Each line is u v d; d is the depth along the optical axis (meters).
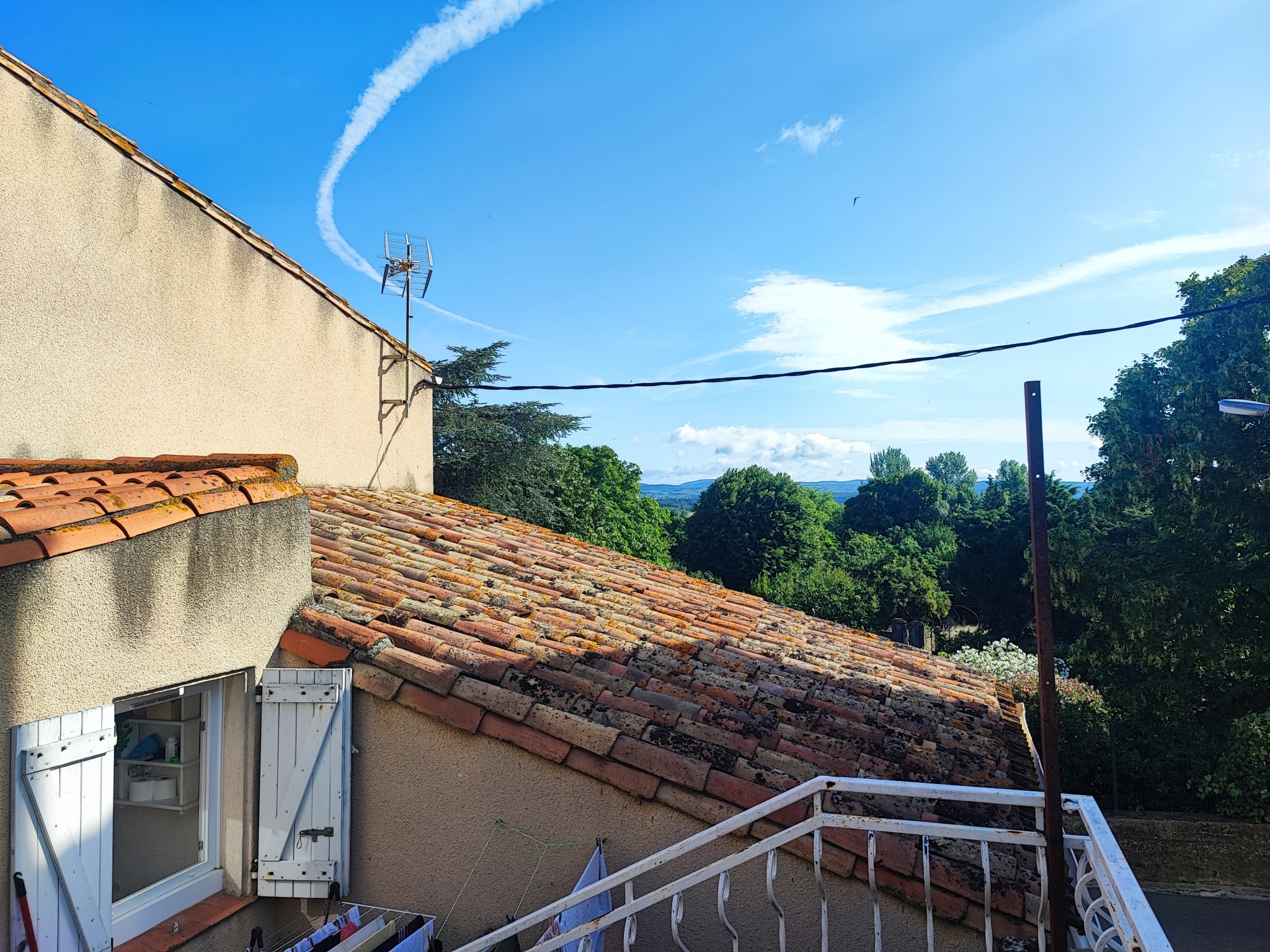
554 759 3.88
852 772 4.33
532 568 8.43
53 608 2.95
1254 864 10.54
